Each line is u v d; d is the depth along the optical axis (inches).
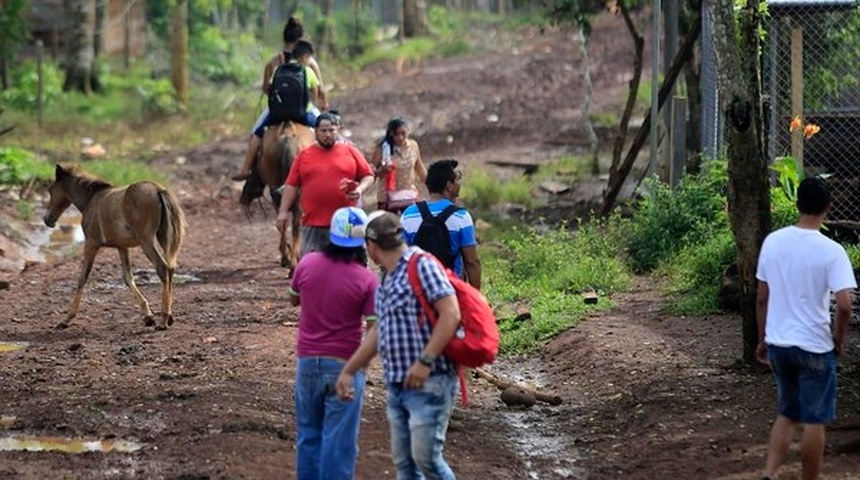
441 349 622.8
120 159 2310.5
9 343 1162.0
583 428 903.1
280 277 1494.8
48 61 3179.1
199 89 3053.6
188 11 3358.8
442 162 832.3
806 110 1403.8
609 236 1462.8
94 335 1190.9
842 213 1386.6
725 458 781.9
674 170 1557.6
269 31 3718.0
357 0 3693.4
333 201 1152.2
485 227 1722.4
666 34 1717.5
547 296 1283.2
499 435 888.3
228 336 1168.8
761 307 712.4
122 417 884.6
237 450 804.6
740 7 1012.5
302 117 1501.0
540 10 2935.5
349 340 669.9
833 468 745.6
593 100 2792.8
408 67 3292.3
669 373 979.9
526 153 2330.2
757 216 939.3
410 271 631.2
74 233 1787.6
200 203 2014.0
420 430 630.5
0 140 2358.5
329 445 666.8
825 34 1397.6
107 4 3585.1
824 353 684.7
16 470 771.4
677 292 1282.0
